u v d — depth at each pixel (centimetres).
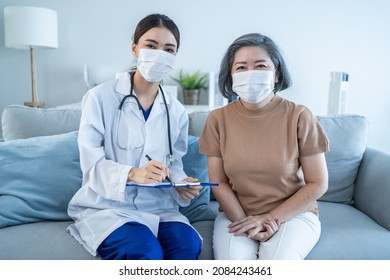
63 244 114
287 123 124
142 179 108
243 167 124
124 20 286
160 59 121
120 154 123
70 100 294
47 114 161
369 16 297
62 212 135
